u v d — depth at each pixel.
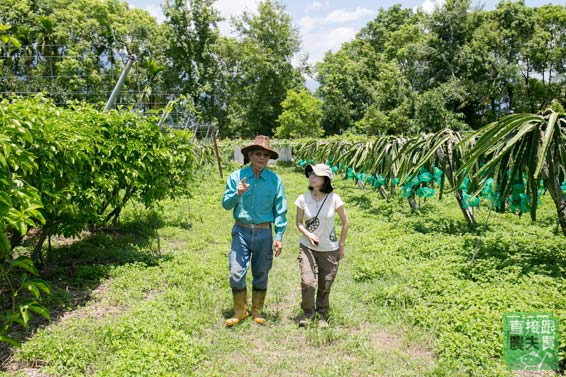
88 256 6.44
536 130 5.32
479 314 3.99
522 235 7.39
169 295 4.92
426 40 36.03
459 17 34.62
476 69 34.19
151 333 3.85
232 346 3.88
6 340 3.17
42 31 27.14
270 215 4.39
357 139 18.45
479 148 5.55
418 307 4.41
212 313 4.59
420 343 3.89
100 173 5.80
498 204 5.96
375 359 3.63
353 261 6.38
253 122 40.53
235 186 4.30
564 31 36.34
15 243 5.15
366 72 44.66
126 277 5.54
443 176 8.09
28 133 3.64
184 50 35.97
